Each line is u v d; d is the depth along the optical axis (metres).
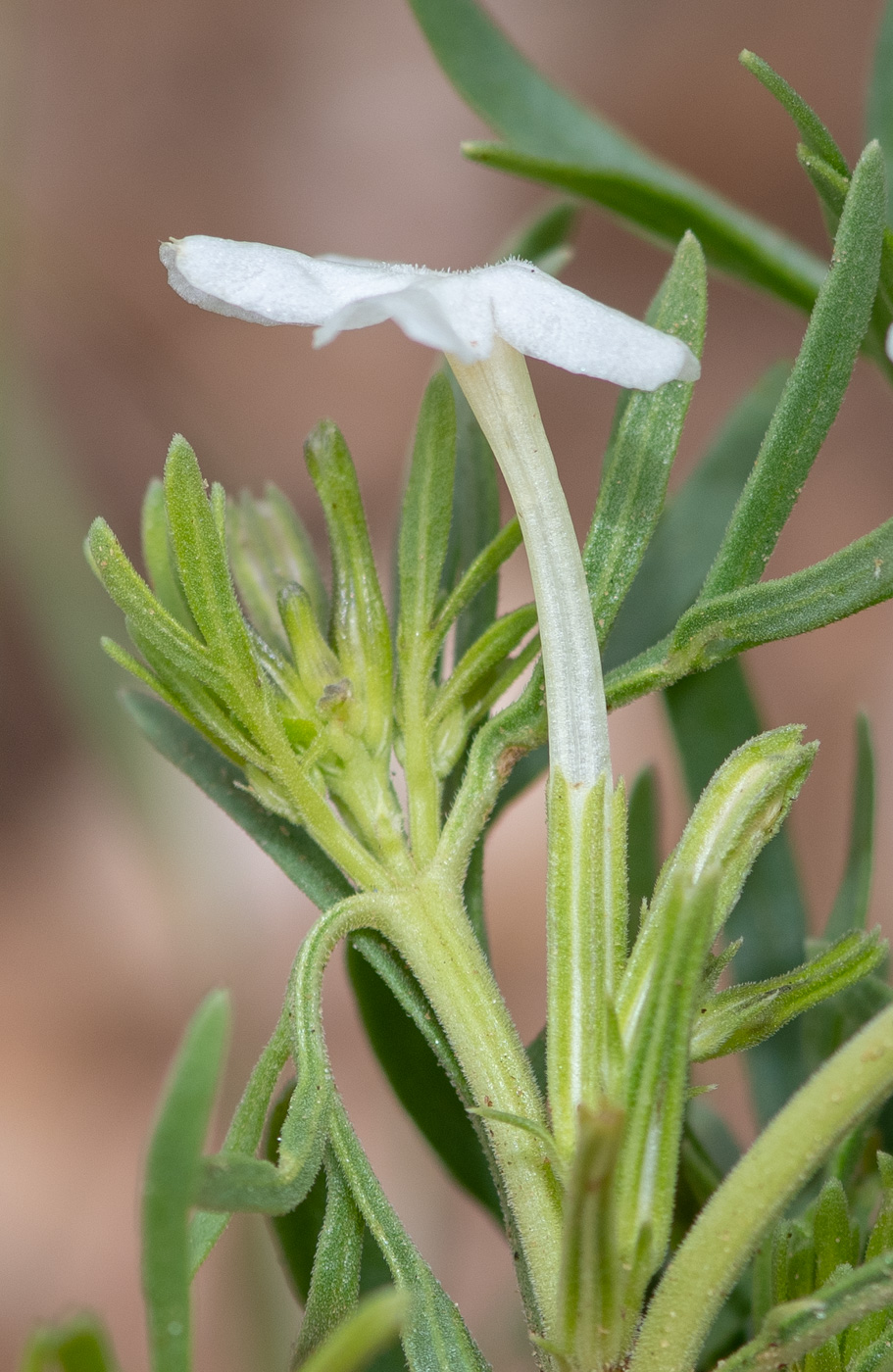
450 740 0.14
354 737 0.13
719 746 0.16
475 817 0.13
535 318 0.13
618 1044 0.13
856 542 0.13
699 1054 0.13
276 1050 0.13
